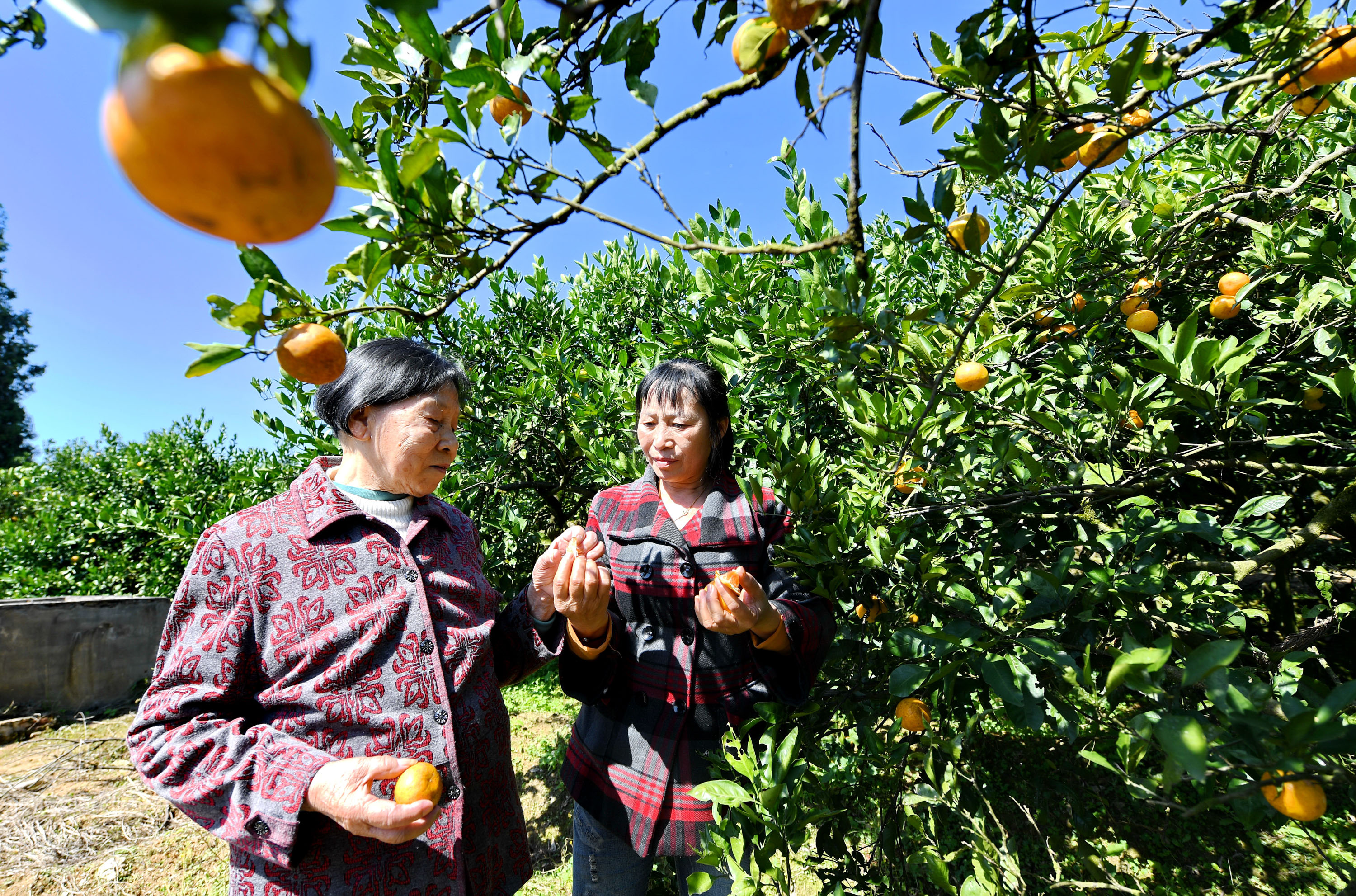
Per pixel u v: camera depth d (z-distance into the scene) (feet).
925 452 6.01
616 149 2.87
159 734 3.38
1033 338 7.91
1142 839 9.00
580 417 11.33
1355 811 8.19
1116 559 5.18
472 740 3.97
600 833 5.12
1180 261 7.09
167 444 25.02
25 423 87.61
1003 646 4.30
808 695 4.78
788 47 2.71
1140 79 2.97
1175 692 4.14
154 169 1.39
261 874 3.46
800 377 7.75
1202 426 7.73
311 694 3.54
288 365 2.89
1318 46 2.84
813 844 8.11
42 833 11.45
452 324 14.56
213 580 3.62
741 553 5.11
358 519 3.99
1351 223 6.20
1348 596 7.72
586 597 4.29
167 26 1.21
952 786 4.53
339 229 2.78
